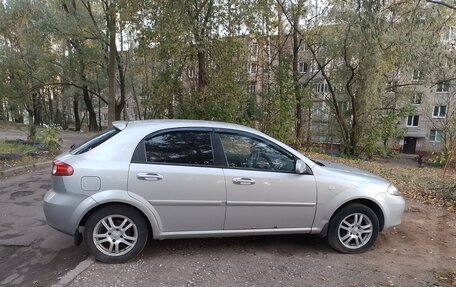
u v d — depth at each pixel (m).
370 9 13.68
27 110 19.89
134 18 12.89
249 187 4.09
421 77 18.88
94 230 3.85
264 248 4.50
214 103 14.10
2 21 17.02
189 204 3.96
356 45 17.97
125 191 3.82
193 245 4.52
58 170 3.87
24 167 9.45
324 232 4.38
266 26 14.71
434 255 4.45
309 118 23.84
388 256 4.38
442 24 13.20
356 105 21.94
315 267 3.98
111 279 3.57
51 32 18.77
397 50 15.72
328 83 22.62
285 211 4.21
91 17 21.78
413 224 5.73
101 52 25.08
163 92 14.12
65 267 3.95
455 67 15.81
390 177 10.73
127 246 3.96
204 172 4.00
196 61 14.18
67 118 50.12
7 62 16.84
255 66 18.11
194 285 3.50
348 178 4.42
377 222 4.44
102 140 4.03
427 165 21.75
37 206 6.23
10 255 4.27
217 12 13.47
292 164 4.32
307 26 19.58
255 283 3.57
